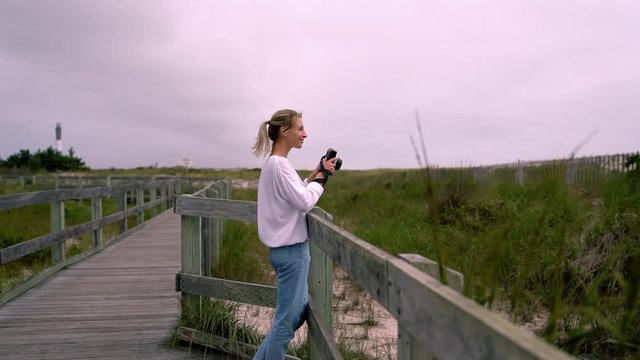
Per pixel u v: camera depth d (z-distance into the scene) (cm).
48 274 632
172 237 1031
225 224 942
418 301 114
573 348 165
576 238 523
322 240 235
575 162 1038
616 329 169
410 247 708
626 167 933
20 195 540
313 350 286
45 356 364
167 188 1856
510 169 1290
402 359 139
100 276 639
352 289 630
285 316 272
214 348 369
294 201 257
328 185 2055
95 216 836
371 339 446
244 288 364
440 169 1117
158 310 480
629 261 456
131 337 404
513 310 153
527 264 154
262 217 269
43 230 960
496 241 143
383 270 142
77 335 408
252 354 350
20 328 427
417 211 1012
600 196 784
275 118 274
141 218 1231
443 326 100
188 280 390
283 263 268
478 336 86
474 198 918
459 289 130
